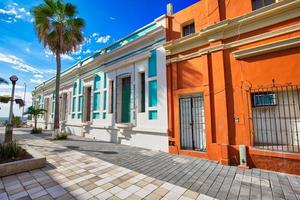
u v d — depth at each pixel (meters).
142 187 4.04
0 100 8.26
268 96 5.70
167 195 3.67
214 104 6.45
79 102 14.19
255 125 5.85
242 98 5.90
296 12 5.12
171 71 7.80
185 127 7.41
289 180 4.45
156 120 8.09
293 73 5.09
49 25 11.38
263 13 5.50
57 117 11.57
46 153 7.14
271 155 5.14
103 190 3.88
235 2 6.34
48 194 3.68
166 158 6.56
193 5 7.45
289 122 5.42
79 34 12.21
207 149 6.46
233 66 6.17
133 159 6.38
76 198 3.53
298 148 5.02
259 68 5.66
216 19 6.64
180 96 7.60
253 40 5.77
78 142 10.09
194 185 4.16
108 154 7.13
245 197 3.60
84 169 5.22
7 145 5.64
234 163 5.73
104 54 11.36
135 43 9.41
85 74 13.86
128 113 10.20
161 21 8.46
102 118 11.42
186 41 7.28
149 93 8.58
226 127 6.02
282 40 5.13
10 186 4.04
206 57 6.72
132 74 9.55
